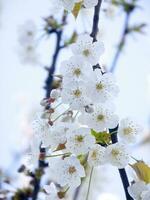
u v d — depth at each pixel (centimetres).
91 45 51
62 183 51
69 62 50
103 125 49
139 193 49
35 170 72
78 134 50
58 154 52
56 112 53
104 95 50
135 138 51
